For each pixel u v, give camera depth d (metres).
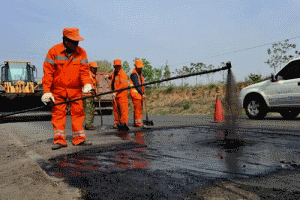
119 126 6.19
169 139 4.52
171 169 2.60
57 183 2.30
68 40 4.06
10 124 9.77
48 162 3.14
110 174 2.51
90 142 4.31
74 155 3.47
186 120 8.99
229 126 6.02
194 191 1.99
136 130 6.10
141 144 4.07
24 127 8.27
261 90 8.84
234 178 2.27
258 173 2.40
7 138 5.75
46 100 4.00
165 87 22.27
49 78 4.09
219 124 6.79
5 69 14.70
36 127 8.13
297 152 3.27
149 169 2.63
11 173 2.71
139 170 2.61
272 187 2.04
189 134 5.05
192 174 2.41
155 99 21.14
